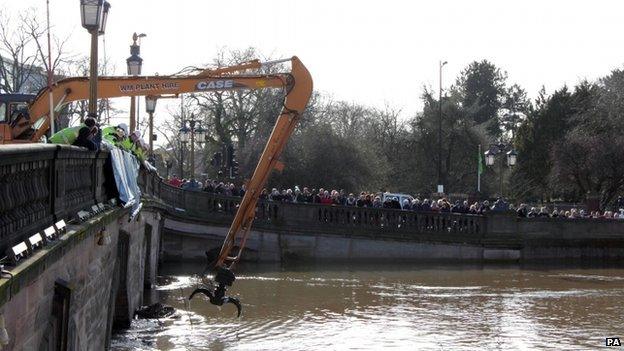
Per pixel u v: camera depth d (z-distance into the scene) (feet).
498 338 63.87
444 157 236.63
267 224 119.55
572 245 132.98
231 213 116.47
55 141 38.19
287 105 72.13
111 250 44.88
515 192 229.86
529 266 123.13
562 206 198.08
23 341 22.35
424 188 234.99
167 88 72.18
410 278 104.12
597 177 199.21
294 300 82.84
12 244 22.43
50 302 26.07
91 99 52.39
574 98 229.86
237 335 62.90
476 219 129.49
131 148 66.08
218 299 65.72
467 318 73.61
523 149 234.58
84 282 33.86
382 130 264.52
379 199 128.47
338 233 122.42
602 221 134.82
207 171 194.49
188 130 130.31
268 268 111.34
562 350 59.47
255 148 186.39
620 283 102.68
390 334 64.95
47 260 24.18
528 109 267.80
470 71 337.72
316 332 65.21
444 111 236.43
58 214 29.50
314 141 197.67
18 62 126.72
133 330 63.10
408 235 125.39
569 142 199.93
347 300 83.61
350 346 59.77
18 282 20.34
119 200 46.14
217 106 188.75
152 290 86.12
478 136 235.40
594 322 72.28
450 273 111.14
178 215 111.65
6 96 64.90
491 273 112.27
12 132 62.69
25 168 23.75
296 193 126.41
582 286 99.09
